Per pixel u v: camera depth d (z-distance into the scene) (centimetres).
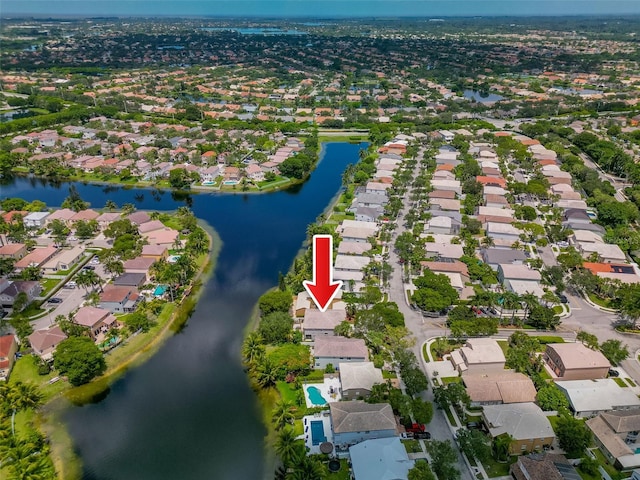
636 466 9175
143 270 16212
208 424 10762
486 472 9200
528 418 9919
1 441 9644
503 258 16875
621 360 12219
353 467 8856
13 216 19850
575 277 15350
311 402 11012
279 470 9675
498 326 13700
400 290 15562
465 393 10506
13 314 14225
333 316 13338
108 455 10006
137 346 13125
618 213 19938
